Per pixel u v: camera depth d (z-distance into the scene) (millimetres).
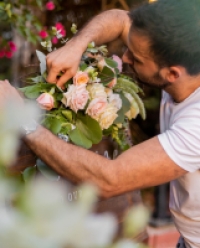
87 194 309
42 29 2670
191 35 1147
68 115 1152
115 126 1281
